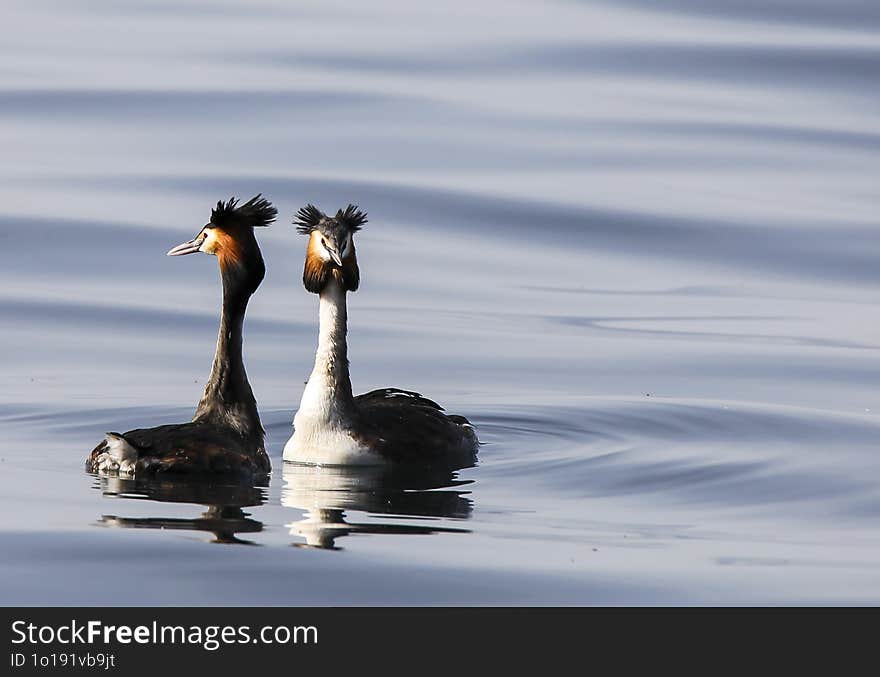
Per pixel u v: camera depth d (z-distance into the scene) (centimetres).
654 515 1249
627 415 1633
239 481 1317
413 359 1872
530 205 2477
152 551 1104
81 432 1528
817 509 1275
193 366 1828
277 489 1304
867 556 1138
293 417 1625
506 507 1266
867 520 1242
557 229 2408
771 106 3009
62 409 1620
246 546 1123
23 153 2656
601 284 2220
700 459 1445
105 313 2036
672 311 2103
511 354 1900
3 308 2044
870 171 2688
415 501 1277
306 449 1417
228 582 1051
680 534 1190
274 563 1086
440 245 2339
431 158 2678
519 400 1697
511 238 2378
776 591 1053
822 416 1625
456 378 1797
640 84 3120
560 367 1848
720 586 1062
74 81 3038
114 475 1320
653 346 1939
